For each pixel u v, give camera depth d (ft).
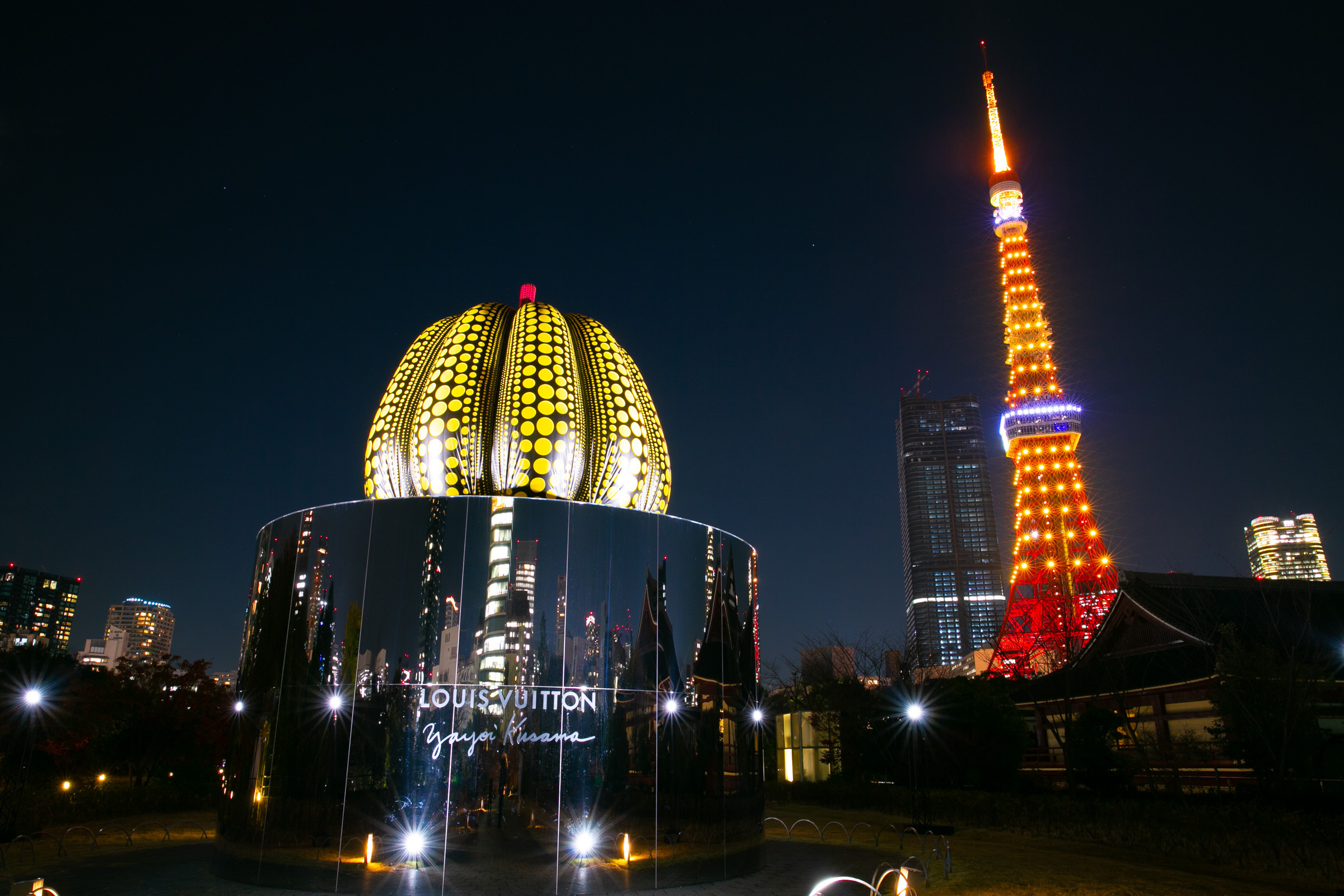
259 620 62.08
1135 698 150.10
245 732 60.08
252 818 57.00
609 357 70.79
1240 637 131.85
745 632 67.41
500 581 56.49
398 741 53.93
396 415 67.46
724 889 57.31
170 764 127.44
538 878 52.95
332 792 54.24
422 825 52.70
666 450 73.67
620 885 54.75
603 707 56.70
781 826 107.24
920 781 141.59
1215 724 125.70
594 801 55.11
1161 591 158.81
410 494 65.62
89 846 79.92
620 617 58.75
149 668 134.92
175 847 78.69
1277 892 61.98
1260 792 98.84
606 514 59.72
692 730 60.39
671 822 57.82
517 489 62.69
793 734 212.43
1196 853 80.94
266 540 64.18
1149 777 120.57
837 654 200.75
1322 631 137.08
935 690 151.43
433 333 71.72
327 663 56.85
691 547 63.87
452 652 55.16
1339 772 105.70
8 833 81.41
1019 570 340.39
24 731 118.62
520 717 54.70
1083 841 94.48
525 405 63.77
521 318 69.05
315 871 53.47
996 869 72.23
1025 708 177.58
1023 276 390.42
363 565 57.88
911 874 65.16
